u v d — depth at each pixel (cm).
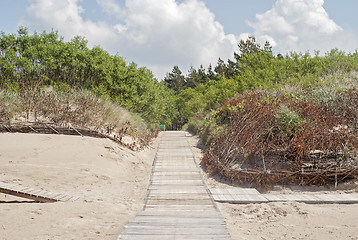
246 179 783
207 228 355
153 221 393
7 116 1005
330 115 1005
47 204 455
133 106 2002
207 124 1492
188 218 418
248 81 1997
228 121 1287
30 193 480
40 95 1182
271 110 984
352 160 789
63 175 691
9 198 502
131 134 1316
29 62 1577
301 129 864
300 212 491
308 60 2030
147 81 2369
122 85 1766
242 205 557
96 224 379
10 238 312
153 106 2302
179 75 7094
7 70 1533
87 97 1313
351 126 945
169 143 1525
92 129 1077
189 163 977
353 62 1988
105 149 950
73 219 387
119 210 470
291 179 751
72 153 858
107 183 697
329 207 535
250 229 412
